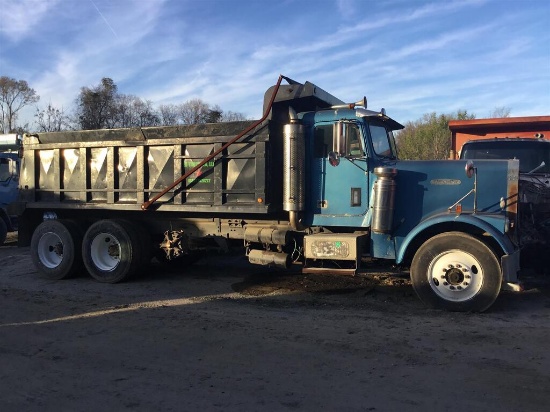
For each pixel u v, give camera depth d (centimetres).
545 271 782
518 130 1201
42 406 391
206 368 464
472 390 407
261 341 538
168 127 802
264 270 954
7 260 1127
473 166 661
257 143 747
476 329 566
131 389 420
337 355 492
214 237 839
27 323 618
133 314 652
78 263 898
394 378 433
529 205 717
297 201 730
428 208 684
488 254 620
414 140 3212
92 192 880
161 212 865
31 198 934
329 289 779
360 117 715
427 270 650
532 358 476
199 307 685
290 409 379
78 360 490
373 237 711
